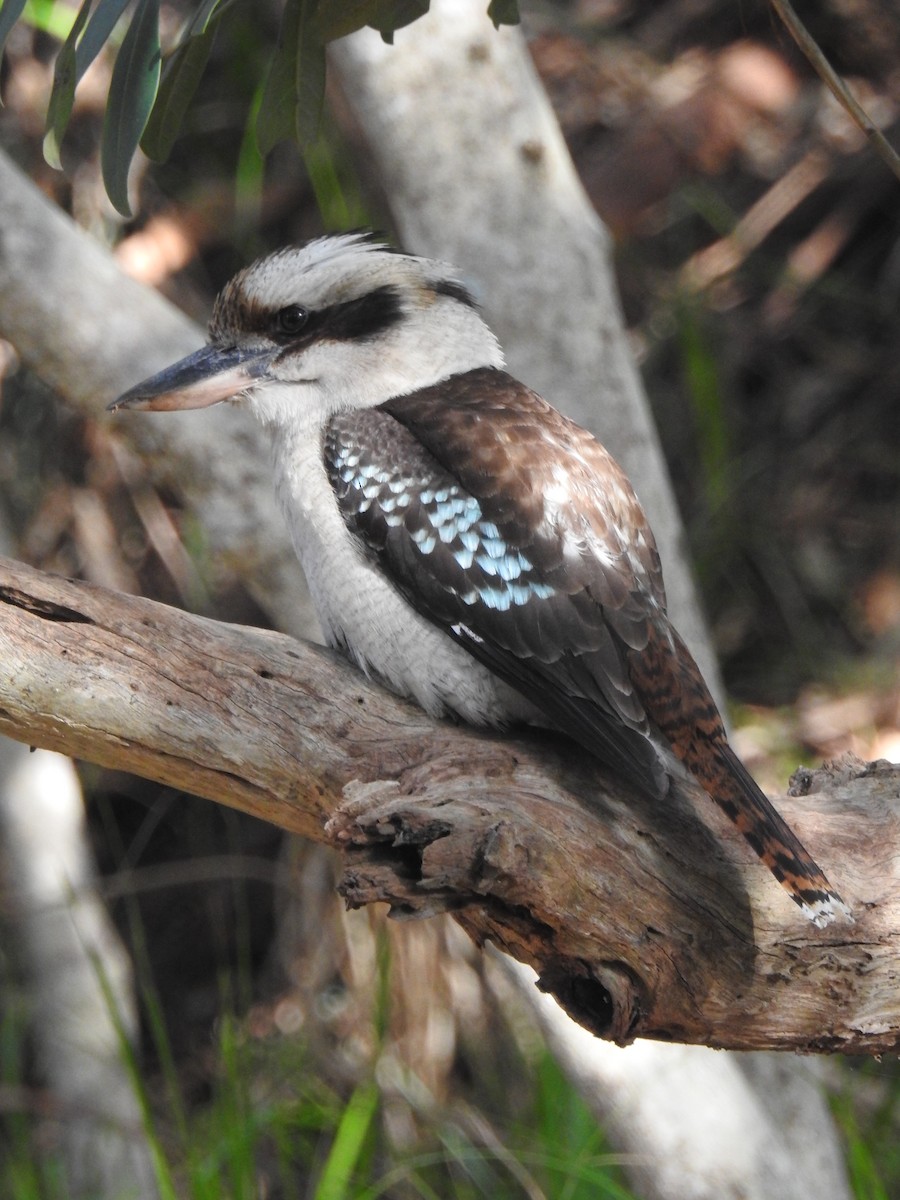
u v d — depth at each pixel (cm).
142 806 1365
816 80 1460
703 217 1480
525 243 912
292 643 612
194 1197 879
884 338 1499
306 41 575
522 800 555
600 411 924
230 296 708
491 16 617
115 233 1298
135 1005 1296
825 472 1466
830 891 556
